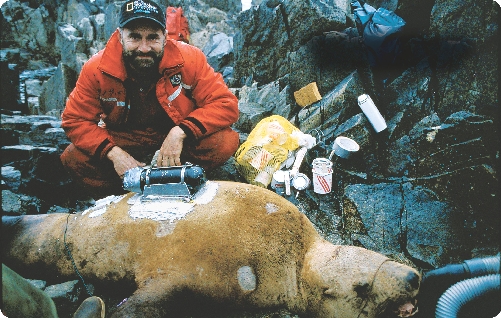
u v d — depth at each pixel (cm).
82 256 229
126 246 221
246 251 212
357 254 205
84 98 272
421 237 271
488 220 276
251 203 229
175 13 450
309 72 423
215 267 208
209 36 697
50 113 648
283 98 429
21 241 244
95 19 764
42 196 354
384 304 187
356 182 333
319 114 386
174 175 233
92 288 233
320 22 424
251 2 824
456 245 265
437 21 360
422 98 361
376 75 394
